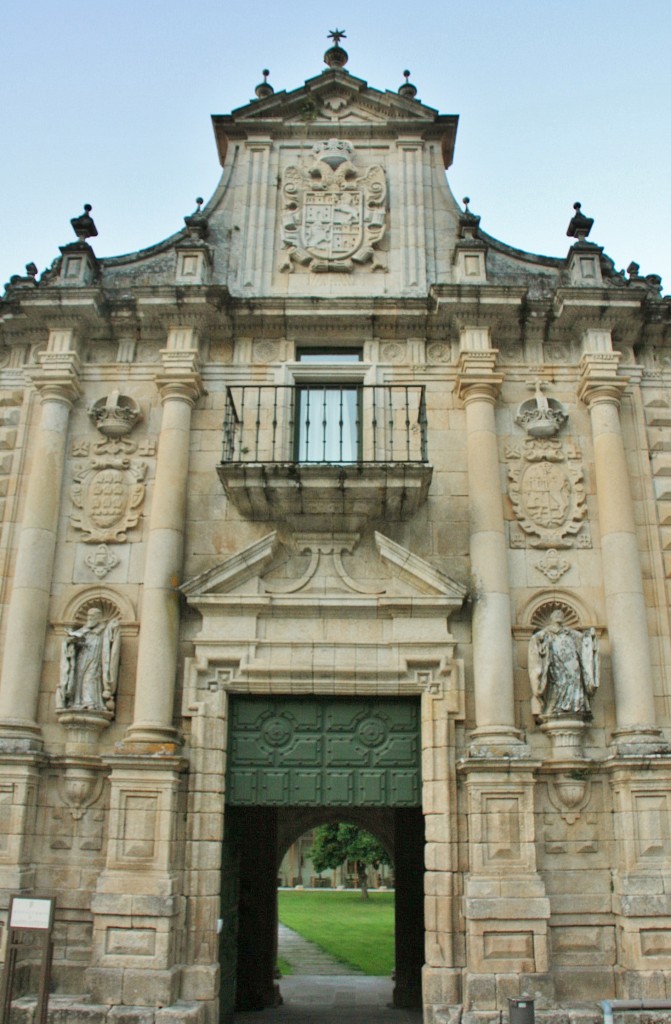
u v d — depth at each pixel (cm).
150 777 1130
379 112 1602
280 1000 1596
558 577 1271
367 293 1459
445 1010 1055
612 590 1238
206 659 1223
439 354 1409
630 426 1366
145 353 1421
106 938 1072
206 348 1413
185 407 1345
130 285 1494
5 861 1108
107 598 1270
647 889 1080
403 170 1552
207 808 1167
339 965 2202
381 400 1367
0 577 1293
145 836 1113
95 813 1171
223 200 1551
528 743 1192
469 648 1235
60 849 1155
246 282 1463
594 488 1325
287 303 1388
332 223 1507
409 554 1249
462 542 1292
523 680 1223
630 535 1259
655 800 1116
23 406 1395
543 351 1410
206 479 1336
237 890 1325
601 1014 1030
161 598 1227
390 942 2775
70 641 1217
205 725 1200
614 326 1384
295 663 1221
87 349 1426
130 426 1361
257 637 1238
